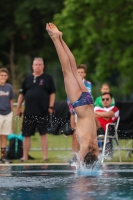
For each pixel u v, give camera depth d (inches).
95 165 757.3
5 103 1009.5
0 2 2751.0
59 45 749.9
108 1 2293.3
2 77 1008.9
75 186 616.7
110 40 2363.4
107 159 971.3
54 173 738.2
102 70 2415.1
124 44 2461.9
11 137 1048.2
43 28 2746.1
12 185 625.9
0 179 676.7
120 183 637.3
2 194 564.7
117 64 2413.9
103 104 978.7
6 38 2723.9
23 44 2787.9
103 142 973.2
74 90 738.8
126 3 2299.5
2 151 1001.5
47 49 2743.6
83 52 2442.2
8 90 1013.2
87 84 957.2
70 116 1016.9
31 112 983.6
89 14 2329.0
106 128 940.0
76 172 746.8
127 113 1000.9
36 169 792.9
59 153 1153.4
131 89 2434.8
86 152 732.0
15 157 1035.9
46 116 990.4
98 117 968.3
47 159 981.2
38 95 984.9
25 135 989.8
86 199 530.9
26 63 2906.0
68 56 748.0
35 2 2615.7
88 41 2333.9
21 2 2743.6
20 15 2623.0
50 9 2635.3
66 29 2378.2
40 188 603.5
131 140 1133.1
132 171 758.5
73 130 948.6
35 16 2719.0
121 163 882.8
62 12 2384.4
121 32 2319.1
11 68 2164.1
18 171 766.5
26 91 1002.1
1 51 2787.9
